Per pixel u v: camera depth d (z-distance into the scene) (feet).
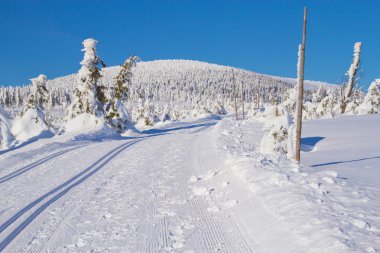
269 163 39.34
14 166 55.36
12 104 571.69
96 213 30.07
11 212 30.91
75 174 46.98
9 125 101.55
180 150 66.90
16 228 26.99
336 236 18.47
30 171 50.57
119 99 128.47
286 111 56.65
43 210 31.30
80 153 66.59
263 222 23.88
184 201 32.42
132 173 46.75
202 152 60.80
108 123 117.60
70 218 28.94
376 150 58.70
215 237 23.44
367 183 32.04
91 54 115.75
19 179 45.44
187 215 28.45
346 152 59.82
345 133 82.58
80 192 37.35
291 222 21.99
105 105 121.90
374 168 41.83
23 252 22.59
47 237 24.99
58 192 37.50
